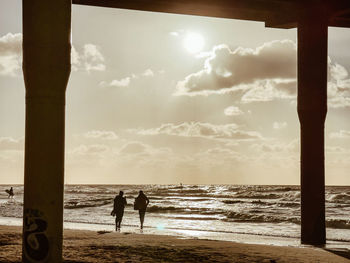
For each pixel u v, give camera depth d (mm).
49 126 9672
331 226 28406
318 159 16891
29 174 9711
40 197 9633
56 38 9680
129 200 64438
